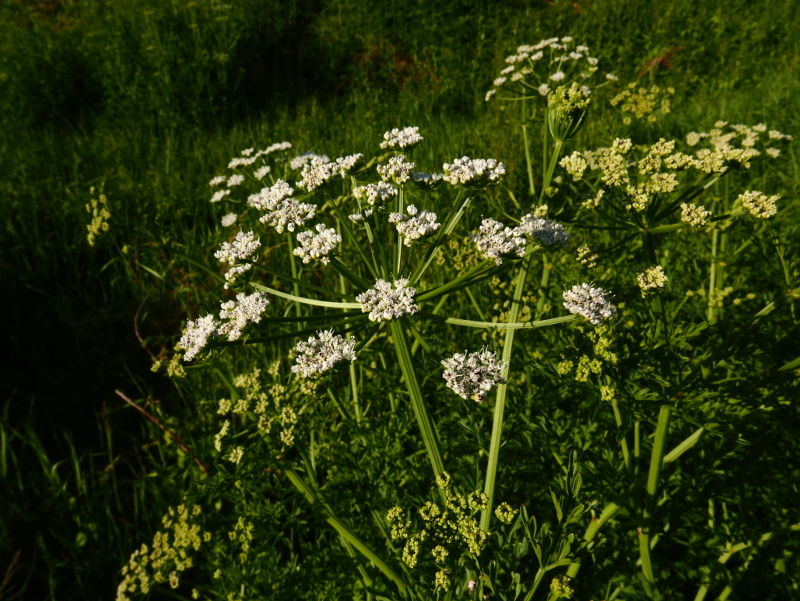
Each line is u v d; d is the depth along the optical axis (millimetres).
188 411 279
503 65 670
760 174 401
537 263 309
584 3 768
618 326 231
